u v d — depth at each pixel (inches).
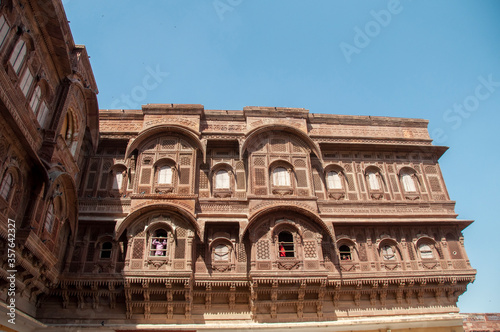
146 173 756.0
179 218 705.6
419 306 724.7
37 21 540.4
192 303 686.5
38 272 578.2
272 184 769.6
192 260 687.1
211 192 766.5
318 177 810.8
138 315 668.7
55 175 556.4
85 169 778.2
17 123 477.4
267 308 689.6
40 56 560.1
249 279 684.7
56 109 596.7
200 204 738.2
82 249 691.4
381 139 855.1
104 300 674.8
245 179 786.2
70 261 675.4
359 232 764.0
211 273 689.0
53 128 580.4
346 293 717.9
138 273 652.1
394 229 768.9
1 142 474.6
